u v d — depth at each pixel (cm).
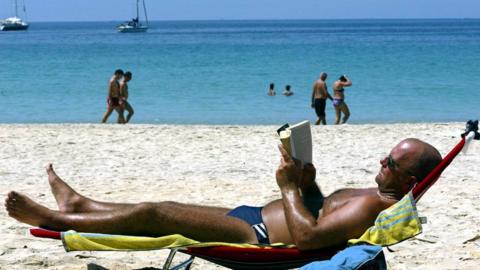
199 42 9325
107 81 3834
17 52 6712
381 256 488
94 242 518
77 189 1090
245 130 1845
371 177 1201
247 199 1011
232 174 1228
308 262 517
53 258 678
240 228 541
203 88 3516
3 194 1048
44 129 1862
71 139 1659
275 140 1650
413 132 1800
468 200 984
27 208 535
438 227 825
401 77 3978
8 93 3309
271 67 4722
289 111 2742
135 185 1125
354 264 467
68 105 2917
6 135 1722
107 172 1249
